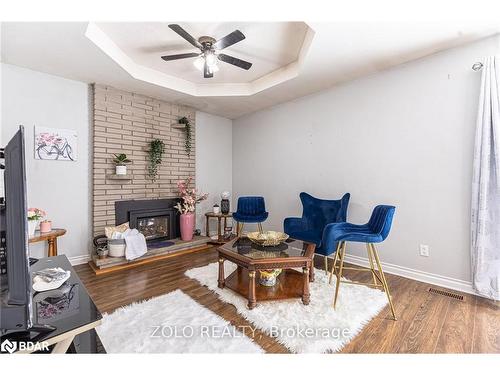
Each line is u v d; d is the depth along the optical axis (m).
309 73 2.96
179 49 2.75
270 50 2.78
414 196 2.64
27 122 2.87
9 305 1.08
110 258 3.02
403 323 1.83
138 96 3.69
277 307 2.04
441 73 2.45
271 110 4.33
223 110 4.59
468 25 2.02
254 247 2.38
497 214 2.10
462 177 2.34
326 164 3.49
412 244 2.66
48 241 2.79
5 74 2.73
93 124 3.29
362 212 3.08
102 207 3.34
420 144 2.60
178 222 4.14
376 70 2.89
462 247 2.35
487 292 2.14
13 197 0.96
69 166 3.17
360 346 1.59
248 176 4.83
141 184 3.75
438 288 2.41
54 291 1.32
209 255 3.58
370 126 2.99
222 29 2.37
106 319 1.88
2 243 1.24
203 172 4.73
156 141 3.79
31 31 2.10
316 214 3.18
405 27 2.05
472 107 2.28
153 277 2.73
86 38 2.21
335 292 2.13
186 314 1.95
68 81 3.13
